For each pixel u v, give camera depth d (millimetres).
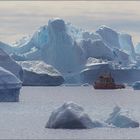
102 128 143500
